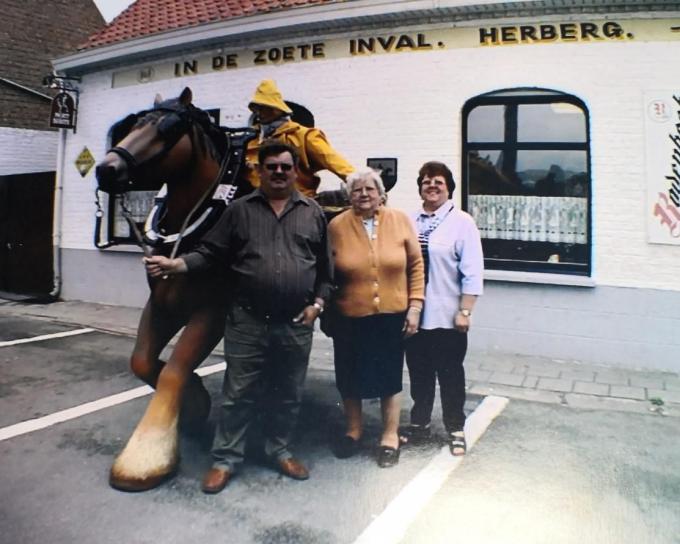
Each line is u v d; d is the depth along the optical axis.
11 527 2.87
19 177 10.60
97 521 2.94
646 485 3.45
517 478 3.53
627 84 6.09
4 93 11.82
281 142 3.24
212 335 3.50
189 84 8.52
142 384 5.34
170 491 3.26
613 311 6.18
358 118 7.19
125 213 3.34
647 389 5.36
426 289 3.82
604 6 6.09
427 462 3.74
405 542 2.82
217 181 3.48
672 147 5.98
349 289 3.61
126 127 9.46
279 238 3.24
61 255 10.02
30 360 6.13
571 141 6.54
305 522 2.98
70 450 3.84
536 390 5.33
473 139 6.88
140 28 9.23
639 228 6.09
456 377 3.85
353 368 3.74
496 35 6.53
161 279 3.51
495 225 6.84
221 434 3.39
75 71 9.64
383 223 3.62
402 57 6.95
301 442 4.06
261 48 7.82
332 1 7.04
